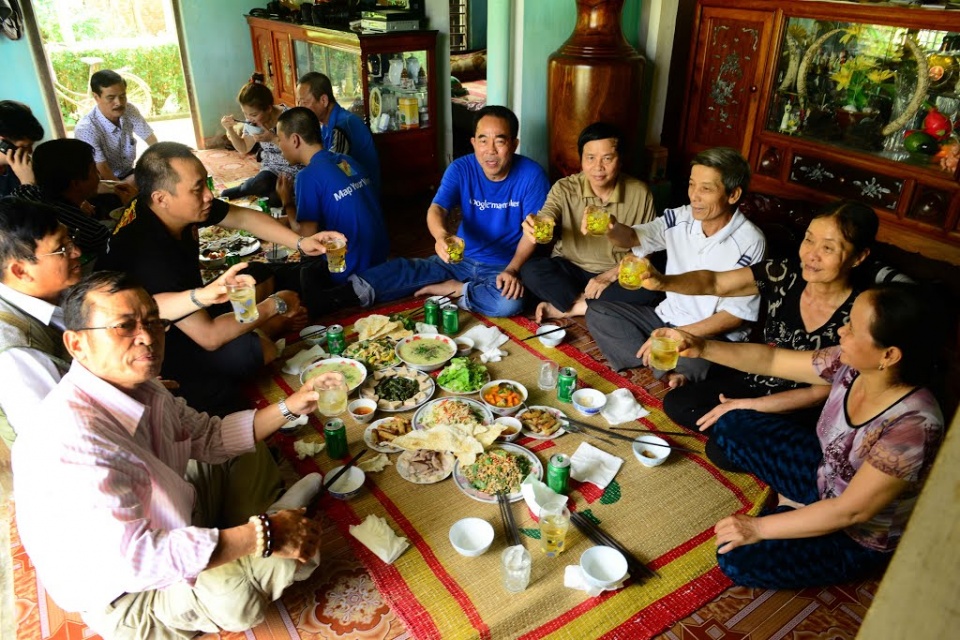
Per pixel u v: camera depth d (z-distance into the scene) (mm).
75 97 8547
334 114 4738
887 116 3785
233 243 4402
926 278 3346
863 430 1847
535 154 5410
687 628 1975
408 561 2145
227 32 7457
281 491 2316
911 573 675
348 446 2613
